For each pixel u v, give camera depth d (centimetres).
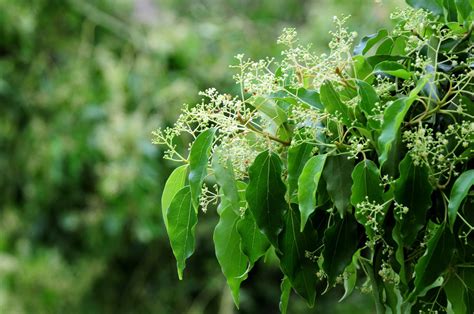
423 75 112
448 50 117
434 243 109
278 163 112
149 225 327
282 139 115
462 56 116
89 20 351
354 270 124
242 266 117
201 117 114
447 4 121
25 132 342
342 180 111
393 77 117
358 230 115
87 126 332
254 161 112
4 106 344
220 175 111
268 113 114
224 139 113
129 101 335
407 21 120
